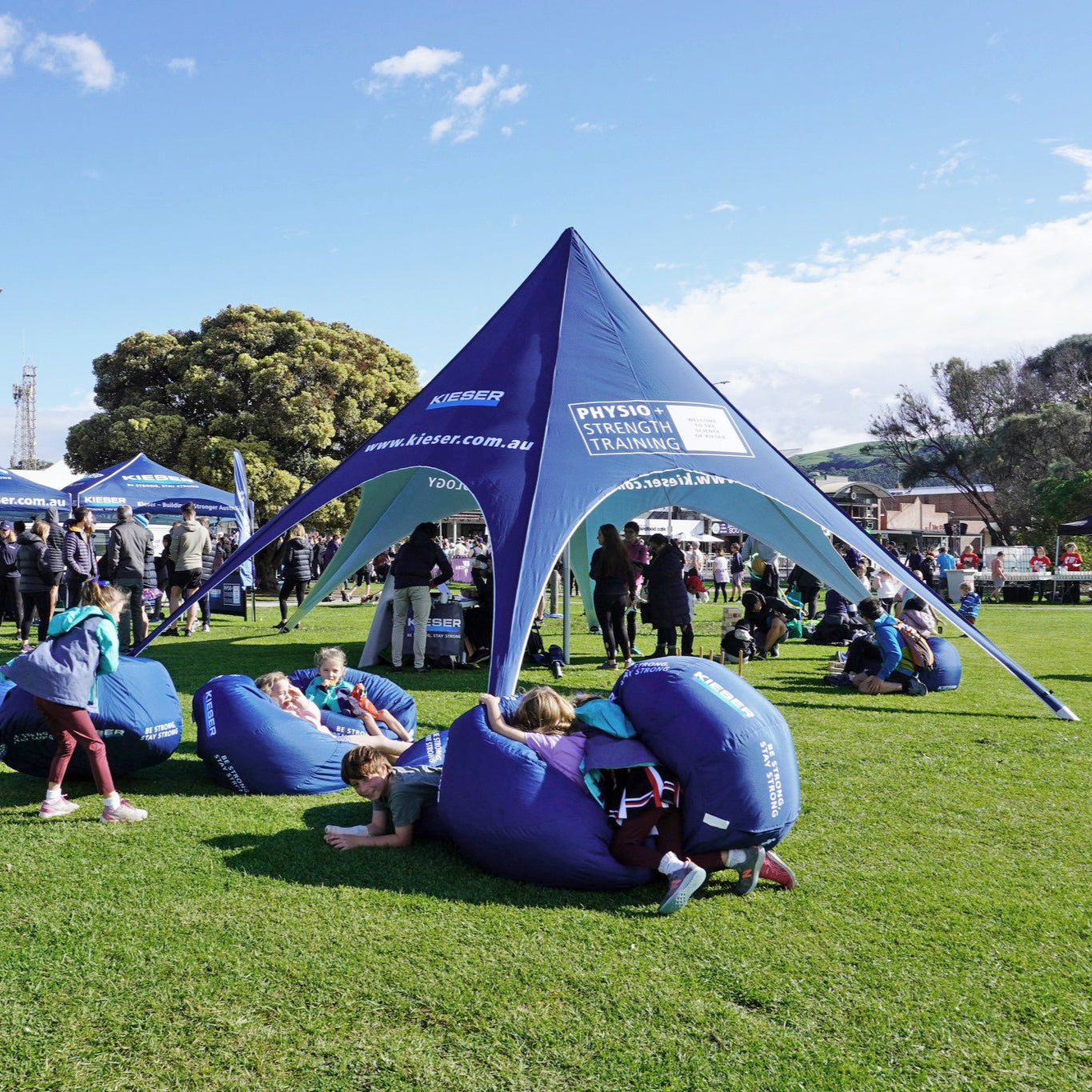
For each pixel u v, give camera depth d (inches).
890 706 343.3
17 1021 118.0
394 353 1310.3
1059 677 430.6
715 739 157.5
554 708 174.7
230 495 788.0
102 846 182.4
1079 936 147.3
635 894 162.7
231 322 1175.0
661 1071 109.6
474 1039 115.7
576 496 305.7
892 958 138.5
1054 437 1946.4
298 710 243.6
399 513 491.8
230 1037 115.6
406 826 184.2
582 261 400.8
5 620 629.3
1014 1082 108.4
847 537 341.1
